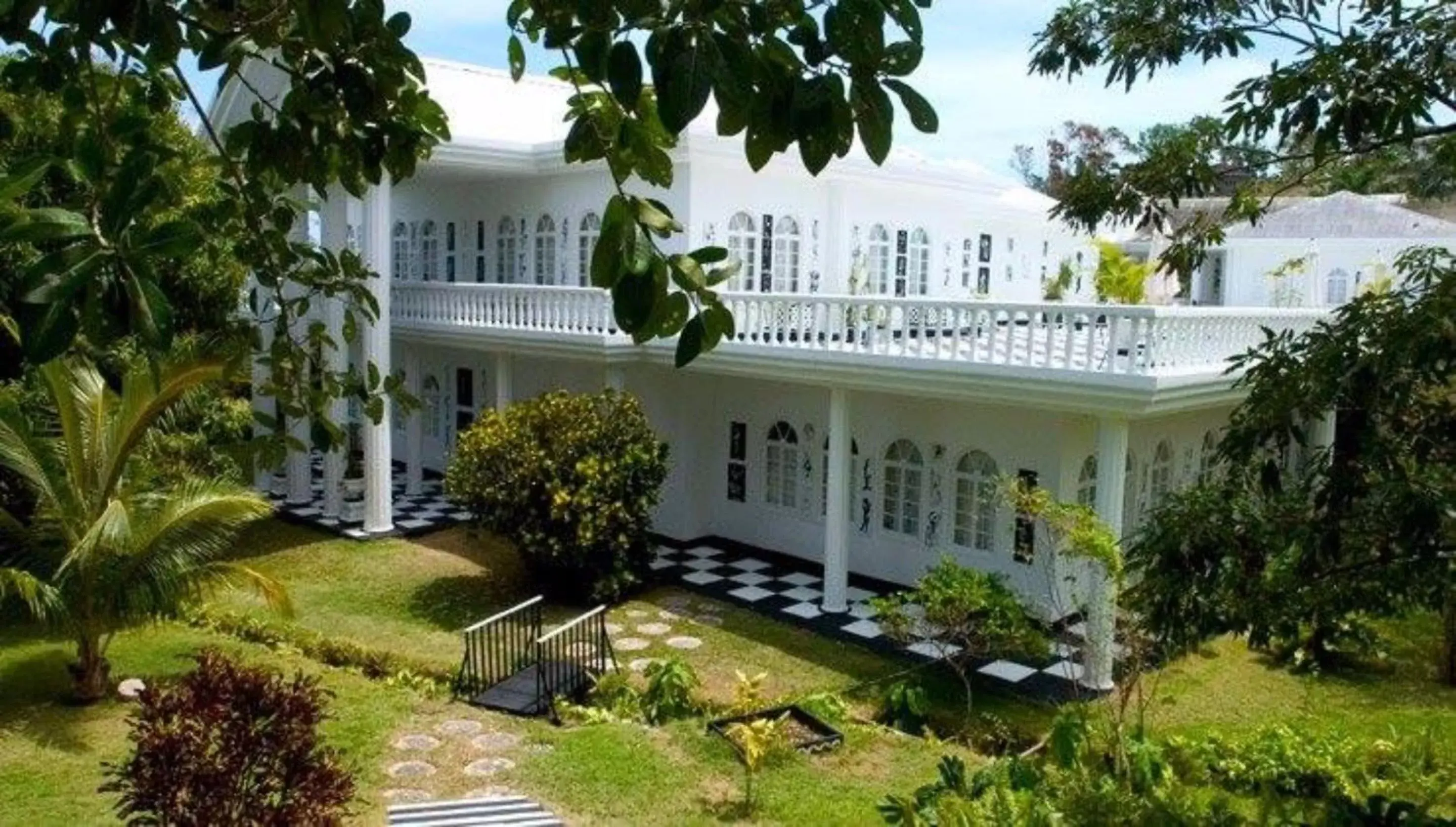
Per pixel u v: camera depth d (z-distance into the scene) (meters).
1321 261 26.97
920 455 15.21
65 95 3.20
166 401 9.88
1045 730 10.52
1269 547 4.47
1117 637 9.55
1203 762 9.37
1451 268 4.13
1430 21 4.45
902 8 1.77
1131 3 5.80
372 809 8.09
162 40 2.28
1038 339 12.92
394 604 14.11
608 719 10.30
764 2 1.77
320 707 7.11
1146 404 10.77
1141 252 30.25
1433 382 3.85
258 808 6.32
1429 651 12.79
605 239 1.97
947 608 10.81
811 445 16.66
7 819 7.73
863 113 1.76
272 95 15.95
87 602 9.86
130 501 10.07
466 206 21.45
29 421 10.24
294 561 16.09
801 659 12.47
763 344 14.41
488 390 21.59
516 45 2.78
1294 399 4.15
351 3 2.67
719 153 16.34
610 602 14.48
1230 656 12.67
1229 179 6.64
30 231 1.71
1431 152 6.56
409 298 20.14
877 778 8.94
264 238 3.79
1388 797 8.05
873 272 19.89
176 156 3.16
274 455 3.98
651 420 17.64
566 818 8.06
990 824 7.02
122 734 9.44
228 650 11.87
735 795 8.52
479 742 9.49
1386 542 4.23
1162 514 4.94
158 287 1.77
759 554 17.14
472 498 14.55
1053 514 9.70
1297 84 4.71
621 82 1.73
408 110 3.33
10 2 2.19
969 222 22.86
